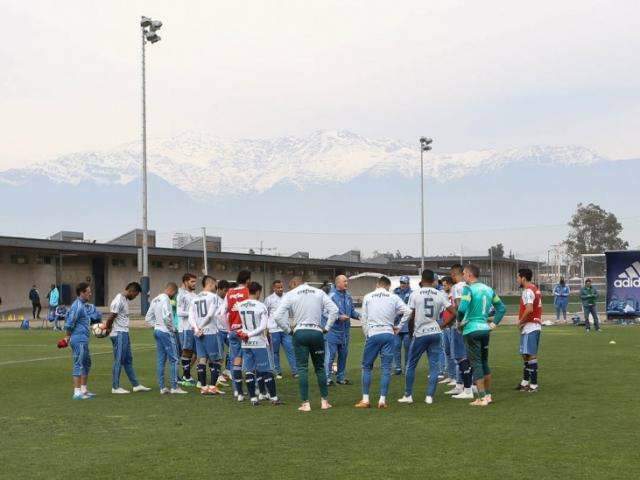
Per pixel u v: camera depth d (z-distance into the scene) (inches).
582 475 341.4
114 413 527.2
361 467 361.1
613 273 1653.5
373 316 545.3
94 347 1155.3
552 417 485.7
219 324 706.8
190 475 350.9
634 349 986.1
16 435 448.5
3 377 749.9
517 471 349.4
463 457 378.0
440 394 615.2
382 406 542.3
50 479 347.3
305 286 540.1
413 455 384.2
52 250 2311.8
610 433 432.1
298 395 619.8
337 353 697.6
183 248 2898.6
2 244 2065.7
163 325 629.6
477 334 546.3
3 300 2208.4
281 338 748.6
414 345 561.0
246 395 618.5
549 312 2159.2
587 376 695.1
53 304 1704.0
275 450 400.5
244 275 623.5
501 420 479.5
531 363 612.7
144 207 1843.0
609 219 4731.8
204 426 473.7
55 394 629.3
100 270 2506.2
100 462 378.3
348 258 3961.6
